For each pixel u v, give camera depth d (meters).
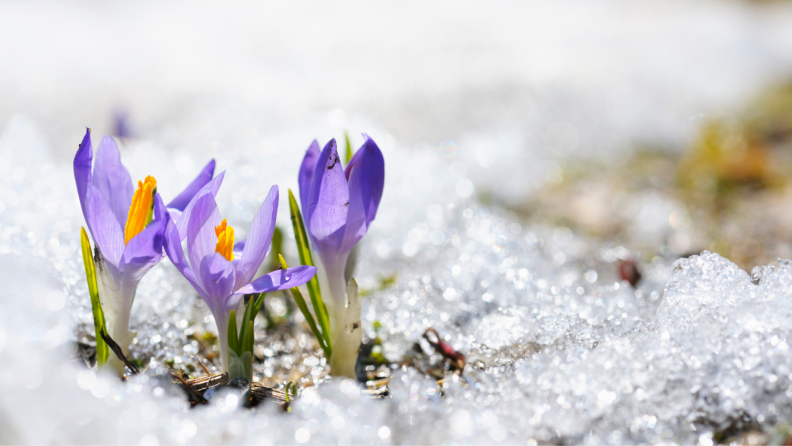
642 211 0.91
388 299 0.59
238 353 0.50
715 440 0.49
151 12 2.28
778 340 0.49
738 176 1.06
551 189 1.04
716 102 1.58
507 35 2.12
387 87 1.48
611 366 0.50
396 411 0.49
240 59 1.68
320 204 0.49
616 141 1.28
